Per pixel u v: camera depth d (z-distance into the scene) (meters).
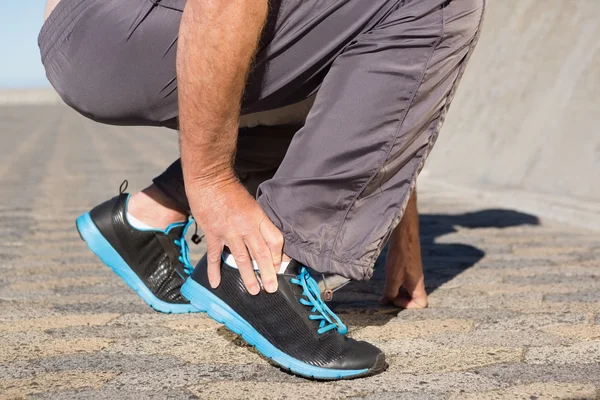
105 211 1.94
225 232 1.39
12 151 9.51
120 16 1.47
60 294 2.28
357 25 1.36
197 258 2.88
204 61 1.25
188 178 1.38
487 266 2.69
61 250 3.09
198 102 1.28
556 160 4.60
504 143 5.33
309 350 1.44
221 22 1.23
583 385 1.42
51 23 1.58
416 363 1.56
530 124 5.15
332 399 1.35
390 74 1.34
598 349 1.64
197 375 1.49
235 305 1.46
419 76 1.33
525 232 3.48
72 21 1.53
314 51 1.39
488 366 1.54
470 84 6.48
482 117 5.90
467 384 1.43
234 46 1.24
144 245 1.94
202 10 1.24
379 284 2.40
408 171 1.42
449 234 3.45
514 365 1.54
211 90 1.27
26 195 5.11
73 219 4.00
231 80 1.27
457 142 6.00
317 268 1.40
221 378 1.47
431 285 2.38
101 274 2.59
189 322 1.90
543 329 1.82
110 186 5.59
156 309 1.97
